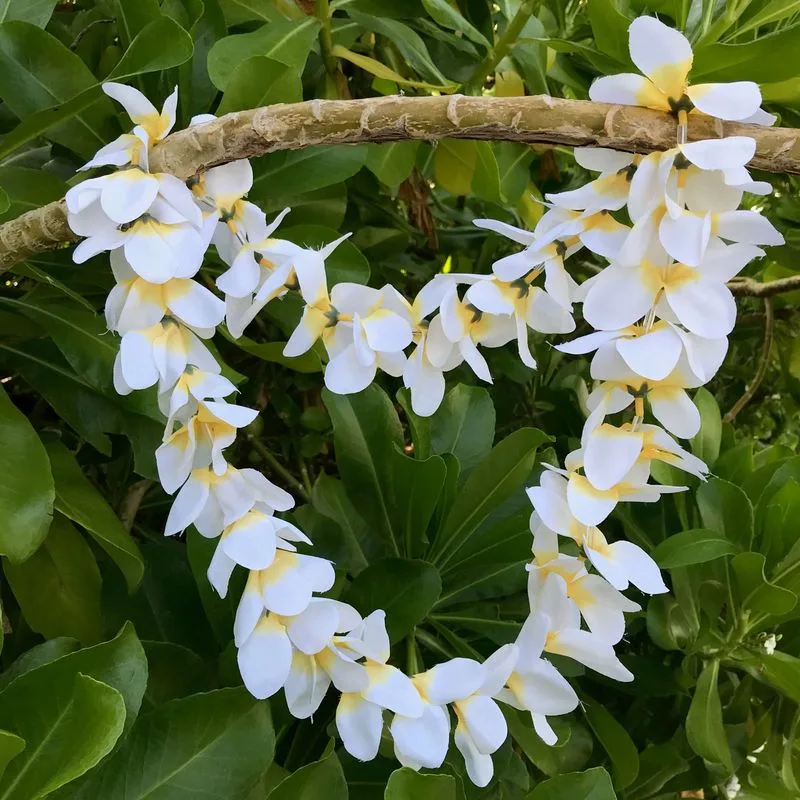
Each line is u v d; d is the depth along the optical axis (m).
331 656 0.47
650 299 0.43
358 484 0.74
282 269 0.47
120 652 0.50
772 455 1.03
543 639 0.49
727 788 1.00
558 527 0.49
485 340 0.50
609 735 0.81
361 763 0.68
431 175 1.15
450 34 0.96
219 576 0.46
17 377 0.86
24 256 0.50
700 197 0.42
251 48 0.70
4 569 0.62
